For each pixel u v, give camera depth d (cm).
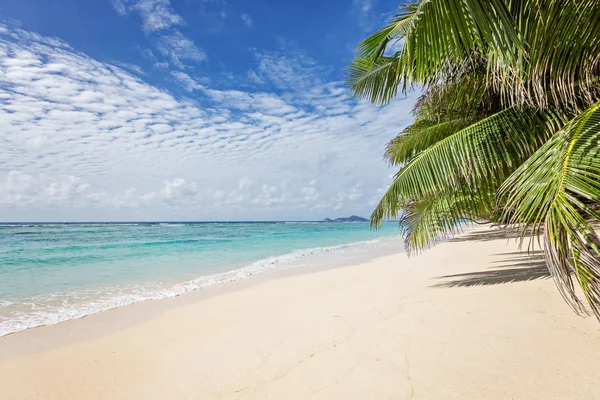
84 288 750
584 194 183
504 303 430
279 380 272
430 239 609
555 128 404
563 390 223
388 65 668
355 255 1411
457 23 254
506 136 446
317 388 254
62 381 292
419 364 278
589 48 309
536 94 354
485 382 240
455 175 461
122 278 891
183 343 376
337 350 324
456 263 878
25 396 268
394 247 1831
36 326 460
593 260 171
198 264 1196
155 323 464
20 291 720
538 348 287
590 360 259
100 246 2055
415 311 433
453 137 479
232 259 1351
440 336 336
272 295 618
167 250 1791
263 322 438
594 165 196
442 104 636
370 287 634
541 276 568
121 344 382
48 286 777
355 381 259
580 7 286
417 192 496
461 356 285
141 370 309
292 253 1585
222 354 336
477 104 588
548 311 383
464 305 439
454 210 560
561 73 330
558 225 188
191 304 575
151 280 855
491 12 239
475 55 445
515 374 248
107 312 533
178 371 303
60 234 3550
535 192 225
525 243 1162
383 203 548
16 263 1237
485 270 715
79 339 404
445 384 242
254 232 4322
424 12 248
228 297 620
